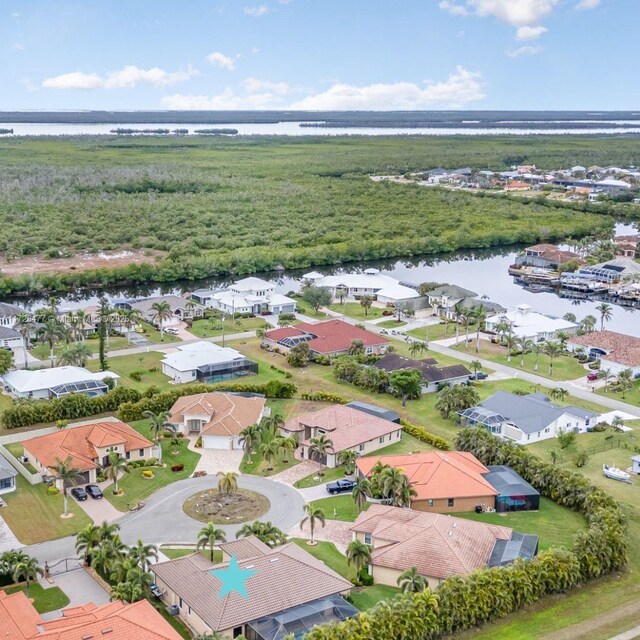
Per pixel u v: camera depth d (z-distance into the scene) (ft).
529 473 391.86
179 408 465.88
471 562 301.02
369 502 373.61
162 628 249.75
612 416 488.02
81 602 287.28
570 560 303.89
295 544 315.37
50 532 343.26
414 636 261.65
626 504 373.81
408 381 507.30
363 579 304.91
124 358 593.83
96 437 410.11
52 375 515.50
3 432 450.71
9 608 257.14
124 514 360.48
